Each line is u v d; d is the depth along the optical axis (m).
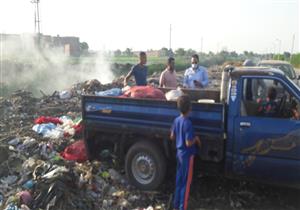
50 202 5.64
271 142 5.71
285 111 5.77
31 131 9.42
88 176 6.50
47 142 8.27
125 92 7.56
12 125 11.27
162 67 46.41
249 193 6.59
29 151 7.79
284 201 6.39
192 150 5.83
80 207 5.84
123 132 6.83
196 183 6.99
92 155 7.42
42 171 6.42
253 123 5.80
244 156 5.91
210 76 35.31
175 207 5.96
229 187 6.85
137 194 6.50
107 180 6.85
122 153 7.00
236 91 5.91
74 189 6.05
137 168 6.68
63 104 15.12
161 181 6.47
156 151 6.43
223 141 5.97
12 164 6.83
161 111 6.41
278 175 5.80
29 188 6.07
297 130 5.58
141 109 6.61
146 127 6.55
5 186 6.23
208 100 7.22
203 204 6.29
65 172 6.06
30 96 16.11
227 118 5.96
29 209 5.57
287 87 5.77
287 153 5.65
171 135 6.07
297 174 5.66
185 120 5.77
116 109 6.89
